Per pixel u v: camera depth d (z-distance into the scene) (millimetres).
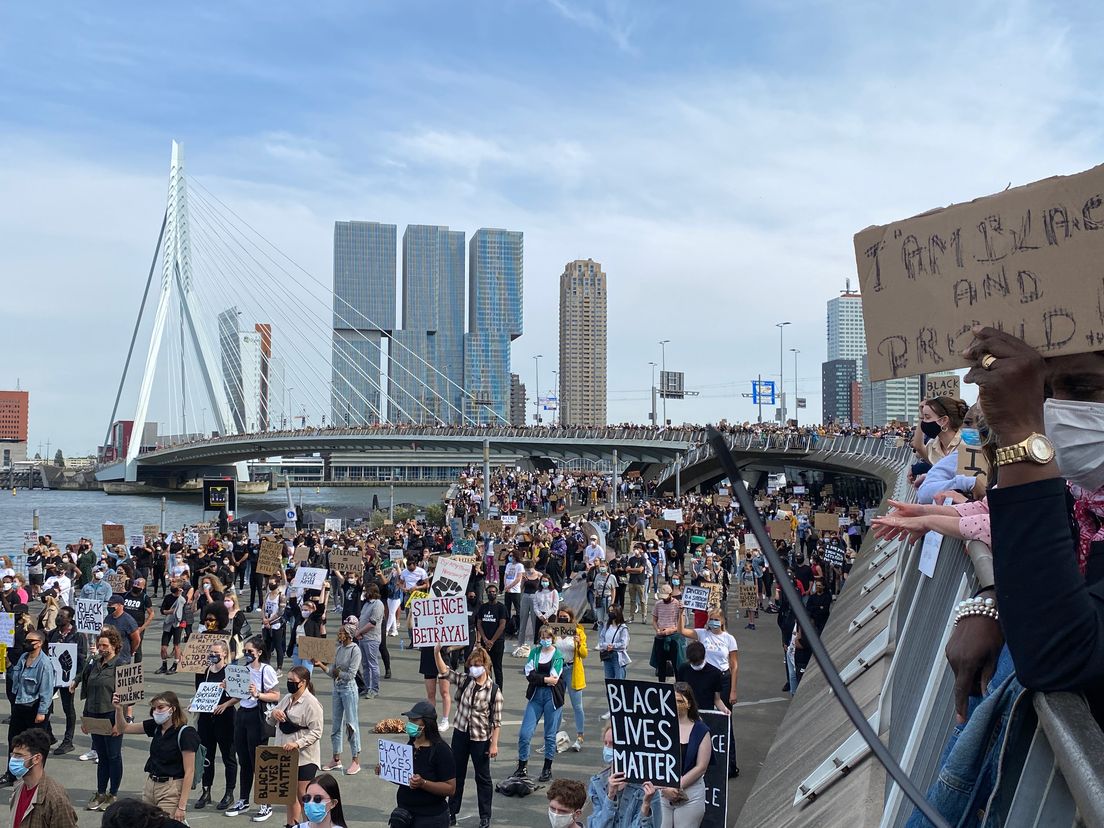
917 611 5246
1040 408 1663
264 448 120562
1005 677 2156
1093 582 1929
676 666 16562
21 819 8273
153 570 32312
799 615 1644
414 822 9047
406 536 39094
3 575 26375
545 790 12805
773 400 91250
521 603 22234
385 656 19609
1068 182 2158
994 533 1670
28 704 13508
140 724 12586
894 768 1534
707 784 8117
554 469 127125
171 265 140250
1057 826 1643
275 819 12141
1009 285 2260
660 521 39156
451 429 107938
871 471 46844
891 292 2504
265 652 12641
